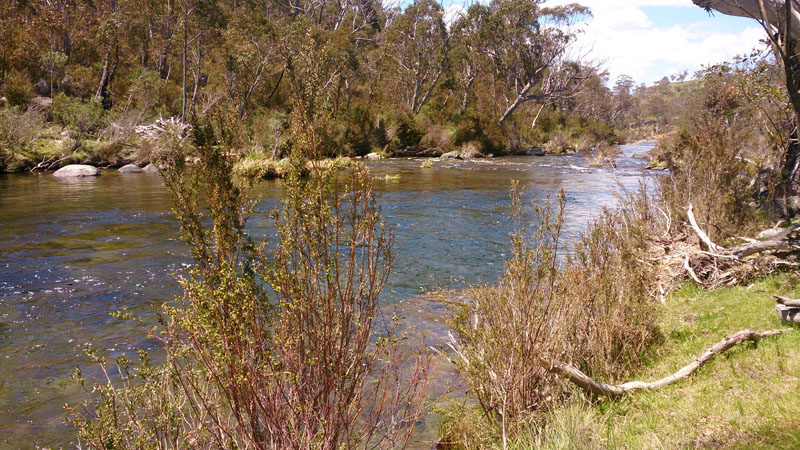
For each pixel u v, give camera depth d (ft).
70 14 162.40
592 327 19.11
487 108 218.79
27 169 94.22
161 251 39.96
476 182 90.02
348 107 167.43
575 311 18.83
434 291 31.09
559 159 157.07
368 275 11.68
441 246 42.88
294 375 10.55
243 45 142.10
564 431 13.01
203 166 11.37
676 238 33.01
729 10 38.63
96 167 102.06
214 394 11.74
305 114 11.35
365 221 11.46
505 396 14.64
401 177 97.91
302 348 10.90
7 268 34.96
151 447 10.99
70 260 37.19
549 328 16.65
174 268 35.42
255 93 149.69
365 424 14.44
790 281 24.38
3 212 54.34
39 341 23.53
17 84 126.72
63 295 29.81
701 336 20.43
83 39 164.86
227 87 142.82
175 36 161.79
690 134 51.11
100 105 124.16
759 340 18.28
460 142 171.63
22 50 136.46
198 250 11.31
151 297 29.71
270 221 50.47
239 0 201.36
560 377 15.96
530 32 198.80
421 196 71.97
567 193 75.31
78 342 23.45
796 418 12.78
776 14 35.45
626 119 430.20
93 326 25.34
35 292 30.27
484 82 234.79
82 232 46.21
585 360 18.71
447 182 89.92
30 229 46.96
